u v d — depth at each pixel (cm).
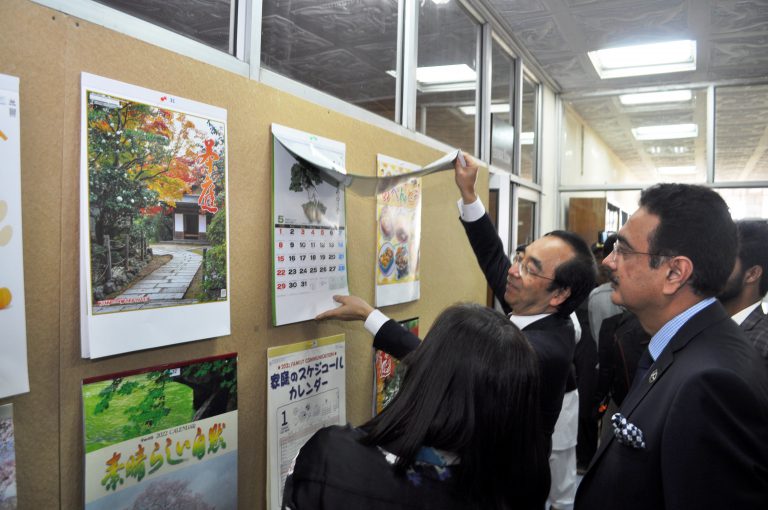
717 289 84
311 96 130
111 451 81
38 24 71
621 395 181
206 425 96
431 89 215
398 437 66
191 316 91
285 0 127
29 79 70
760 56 356
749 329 131
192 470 94
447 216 199
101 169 77
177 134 89
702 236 82
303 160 114
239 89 102
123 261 80
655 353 89
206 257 94
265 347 110
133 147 82
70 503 77
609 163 526
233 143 101
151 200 84
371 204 146
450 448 64
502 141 317
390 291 156
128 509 83
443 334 70
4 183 66
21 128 69
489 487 64
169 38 91
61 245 74
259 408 110
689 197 84
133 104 82
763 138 421
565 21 299
